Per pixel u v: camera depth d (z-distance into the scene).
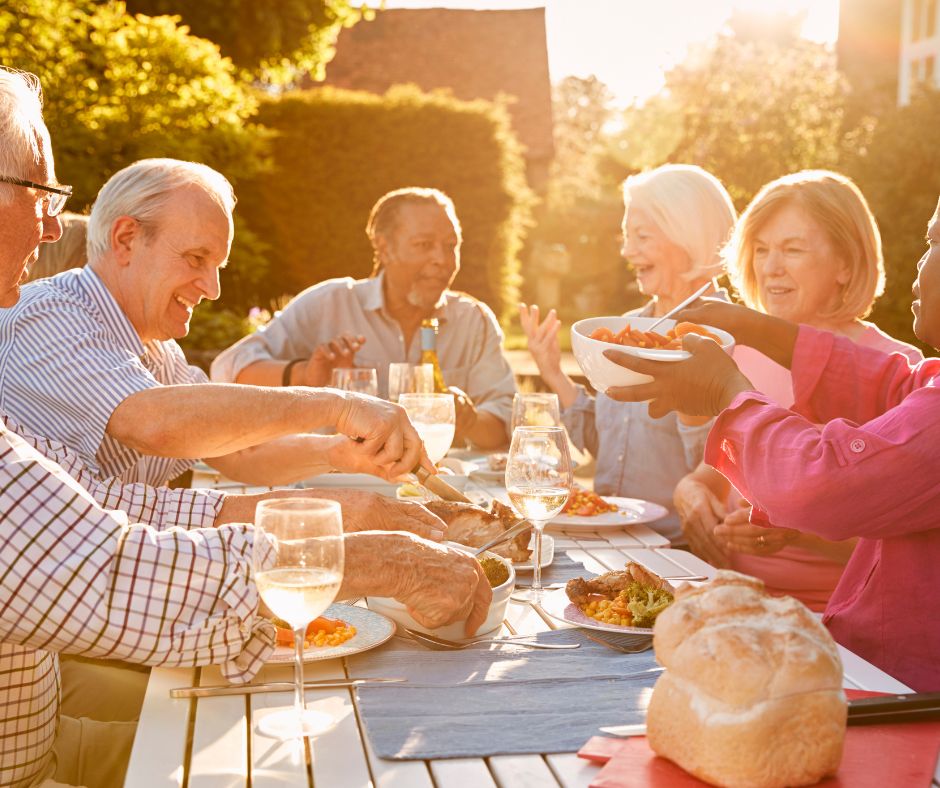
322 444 2.31
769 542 2.22
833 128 12.65
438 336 3.80
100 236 2.03
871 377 1.99
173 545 1.32
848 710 1.19
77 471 1.76
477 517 1.99
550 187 23.91
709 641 1.07
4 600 1.26
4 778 1.52
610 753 1.15
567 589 1.71
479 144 12.55
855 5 18.14
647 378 1.71
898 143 9.98
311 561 1.20
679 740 1.08
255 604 1.33
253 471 2.38
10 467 1.27
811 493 1.48
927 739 1.16
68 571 1.26
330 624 1.54
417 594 1.50
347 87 22.86
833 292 2.79
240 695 1.35
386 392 3.80
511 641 1.56
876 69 17.33
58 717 1.67
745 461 1.55
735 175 13.02
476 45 24.11
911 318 9.61
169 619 1.30
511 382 3.78
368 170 12.02
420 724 1.24
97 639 1.27
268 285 11.64
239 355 3.52
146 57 8.21
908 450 1.46
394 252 3.70
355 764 1.16
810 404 2.04
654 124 26.03
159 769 1.14
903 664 1.66
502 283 13.06
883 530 1.54
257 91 12.64
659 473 3.05
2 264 1.47
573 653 1.51
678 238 3.19
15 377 1.87
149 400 1.79
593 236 23.55
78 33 8.10
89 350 1.87
